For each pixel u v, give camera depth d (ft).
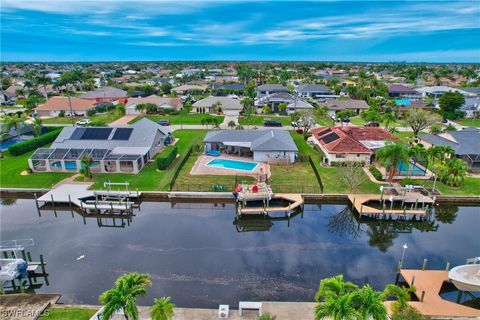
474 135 200.85
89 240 122.42
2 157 205.67
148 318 80.43
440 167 161.79
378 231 133.49
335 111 348.18
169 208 148.97
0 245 112.88
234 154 210.18
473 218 143.74
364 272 103.60
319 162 193.98
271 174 175.22
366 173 176.65
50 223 136.15
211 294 92.68
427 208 137.59
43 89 504.84
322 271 103.65
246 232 128.98
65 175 176.65
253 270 103.76
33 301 86.53
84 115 346.74
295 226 134.62
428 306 82.33
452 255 113.91
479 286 86.48
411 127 264.31
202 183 162.71
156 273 102.27
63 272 103.65
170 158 191.11
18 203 154.40
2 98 433.89
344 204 151.12
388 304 83.71
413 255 113.80
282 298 91.25
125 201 147.33
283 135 215.92
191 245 118.62
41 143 229.45
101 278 100.58
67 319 80.23
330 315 62.23
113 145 194.59
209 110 361.10
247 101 352.28
